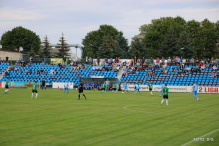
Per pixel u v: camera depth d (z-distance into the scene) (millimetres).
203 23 91438
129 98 32969
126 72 53938
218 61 51156
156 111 21312
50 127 14883
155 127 15016
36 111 20922
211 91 42000
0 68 62219
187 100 30594
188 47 72688
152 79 50844
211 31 81312
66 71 58875
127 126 15250
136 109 22453
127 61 59156
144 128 14742
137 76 52812
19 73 59562
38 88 53938
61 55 95250
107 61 59438
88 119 17438
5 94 37094
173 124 15891
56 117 18141
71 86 52906
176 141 12031
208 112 20844
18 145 11305
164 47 75500
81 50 104062
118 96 36062
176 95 38094
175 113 20250
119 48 83500
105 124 15781
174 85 45062
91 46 104312
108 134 13320
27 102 27266
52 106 24172
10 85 54875
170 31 76188
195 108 23281
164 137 12758
